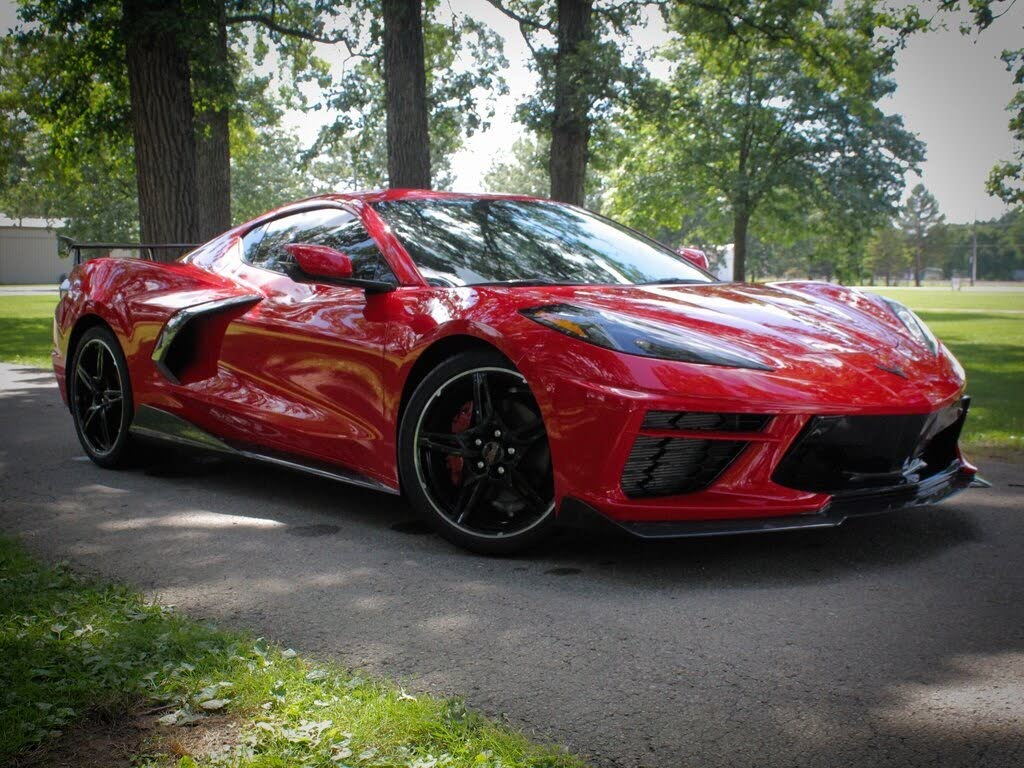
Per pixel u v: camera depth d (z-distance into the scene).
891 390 2.77
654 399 2.58
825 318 3.15
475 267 3.35
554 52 15.30
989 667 2.00
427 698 1.83
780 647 2.13
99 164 22.42
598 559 2.85
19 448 4.91
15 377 8.51
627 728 1.75
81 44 15.14
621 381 2.62
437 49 19.83
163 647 2.05
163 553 2.97
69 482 4.07
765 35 17.25
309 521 3.37
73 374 4.50
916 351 3.09
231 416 3.79
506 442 2.87
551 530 2.81
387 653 2.14
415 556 2.93
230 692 1.82
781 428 2.63
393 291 3.25
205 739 1.65
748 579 2.63
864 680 1.95
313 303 3.50
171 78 11.32
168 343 3.96
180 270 4.23
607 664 2.05
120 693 1.81
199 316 3.87
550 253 3.55
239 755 1.58
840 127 25.80
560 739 1.71
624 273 3.55
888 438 2.75
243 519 3.40
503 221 3.72
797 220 26.78
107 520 3.40
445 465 3.06
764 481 2.65
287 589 2.61
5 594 2.44
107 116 15.88
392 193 3.83
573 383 2.67
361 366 3.25
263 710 1.76
